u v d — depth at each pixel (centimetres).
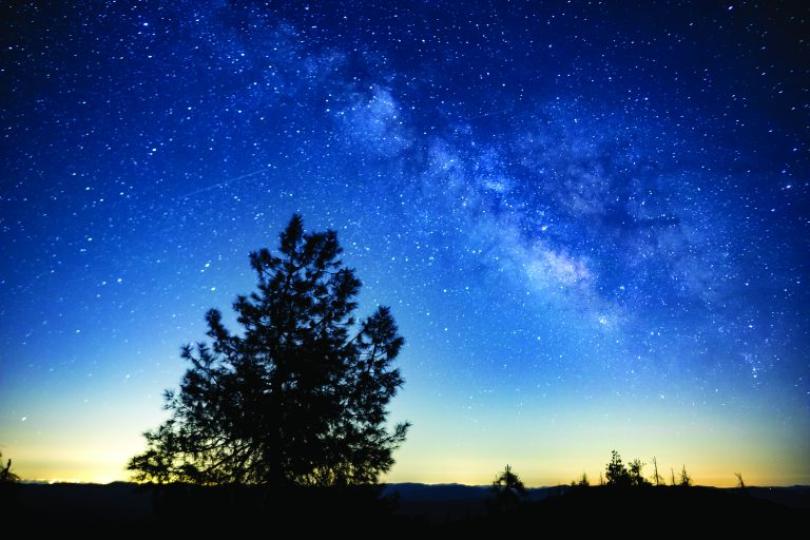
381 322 1238
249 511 989
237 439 1088
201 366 1129
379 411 1170
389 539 988
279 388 1098
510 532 2250
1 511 1628
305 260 1251
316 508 1002
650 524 2331
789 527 2308
